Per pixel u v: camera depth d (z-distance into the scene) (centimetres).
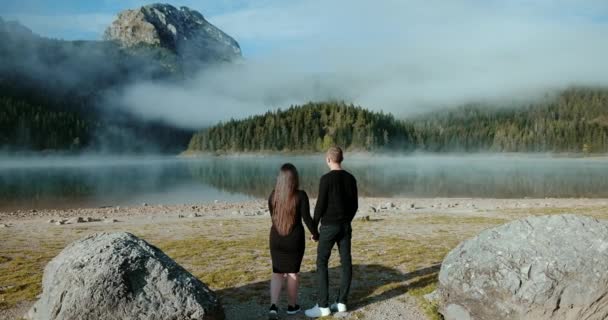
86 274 549
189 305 548
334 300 723
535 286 548
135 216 2538
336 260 1025
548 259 559
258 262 1030
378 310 671
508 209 2455
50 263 612
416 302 702
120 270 548
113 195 4275
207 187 5206
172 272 574
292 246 638
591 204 2930
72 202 3700
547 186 4903
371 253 1095
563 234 579
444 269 639
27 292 796
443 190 4566
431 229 1586
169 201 3769
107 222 2134
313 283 830
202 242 1354
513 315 556
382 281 827
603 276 535
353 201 642
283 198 631
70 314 530
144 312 533
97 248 580
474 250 618
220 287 815
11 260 1106
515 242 593
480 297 583
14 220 2486
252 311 682
